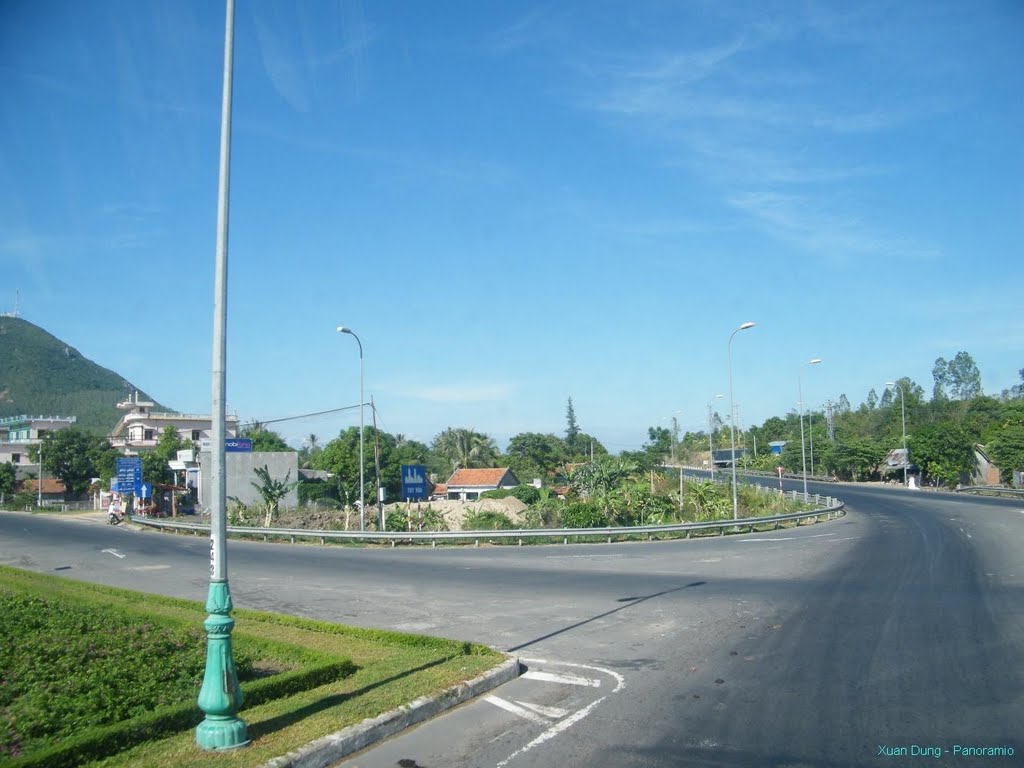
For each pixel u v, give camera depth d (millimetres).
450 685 9141
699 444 119750
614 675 10250
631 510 40500
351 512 44500
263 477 44688
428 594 18750
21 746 7242
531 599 17469
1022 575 18672
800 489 67625
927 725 7770
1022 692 8852
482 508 43375
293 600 18203
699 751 7172
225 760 6695
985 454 68438
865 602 15336
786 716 8141
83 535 40188
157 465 64250
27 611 14305
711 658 11016
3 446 85688
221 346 7895
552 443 92500
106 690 8922
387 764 7039
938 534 30188
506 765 6949
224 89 8328
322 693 8812
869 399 134875
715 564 23406
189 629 12844
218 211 8156
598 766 6863
